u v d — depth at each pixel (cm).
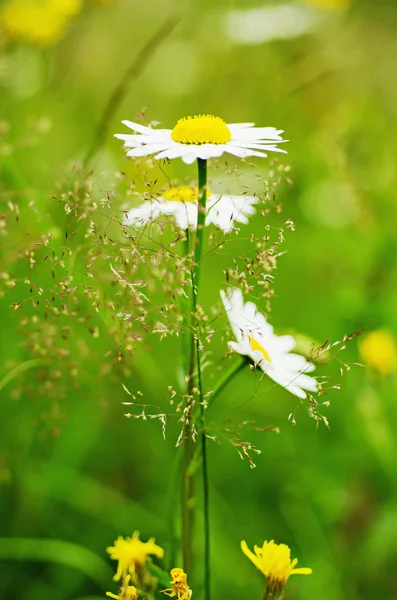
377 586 72
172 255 58
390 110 124
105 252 59
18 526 73
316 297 92
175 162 97
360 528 74
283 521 76
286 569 57
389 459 75
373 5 131
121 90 71
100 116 106
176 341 82
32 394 67
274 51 124
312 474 77
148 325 58
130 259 58
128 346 59
